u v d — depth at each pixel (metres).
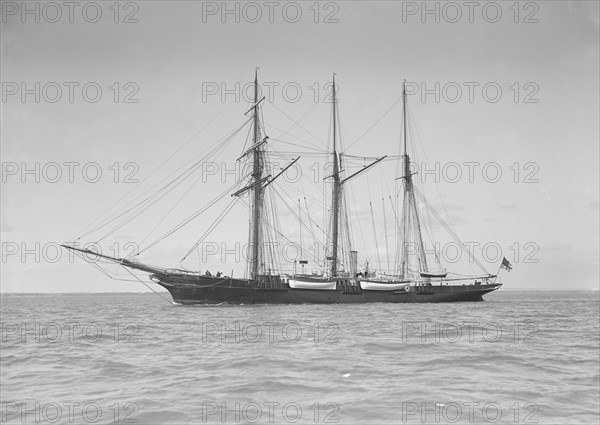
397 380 27.31
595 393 24.86
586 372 29.72
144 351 38.09
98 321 69.94
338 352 35.97
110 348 40.03
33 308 129.75
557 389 25.55
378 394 24.36
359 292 105.69
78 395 24.95
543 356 34.75
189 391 25.17
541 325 59.03
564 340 43.62
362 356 34.38
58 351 38.75
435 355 34.81
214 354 35.84
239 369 30.22
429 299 112.94
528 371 29.89
